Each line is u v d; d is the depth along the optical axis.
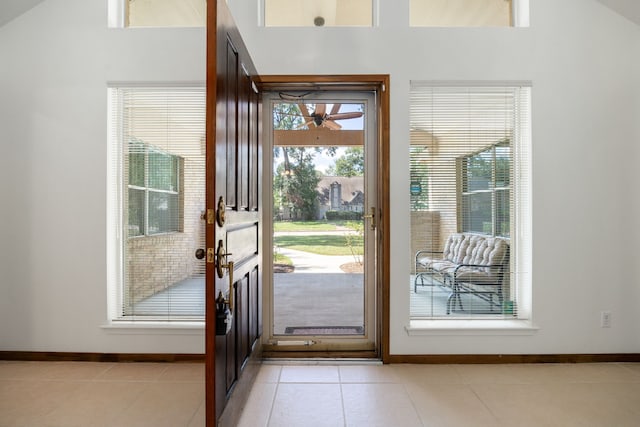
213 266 1.54
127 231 2.63
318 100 2.76
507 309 2.62
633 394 2.10
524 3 2.57
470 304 2.63
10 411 1.94
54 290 2.56
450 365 2.49
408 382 2.25
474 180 2.59
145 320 2.62
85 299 2.56
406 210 2.52
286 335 2.76
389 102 2.52
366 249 2.76
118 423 1.84
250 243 2.25
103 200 2.56
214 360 1.54
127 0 2.69
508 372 2.38
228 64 1.76
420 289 2.62
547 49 2.52
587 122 2.52
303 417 1.88
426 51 2.52
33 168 2.56
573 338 2.52
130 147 2.61
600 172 2.52
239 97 1.97
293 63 2.52
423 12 2.61
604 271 2.52
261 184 2.57
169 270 2.61
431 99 2.56
